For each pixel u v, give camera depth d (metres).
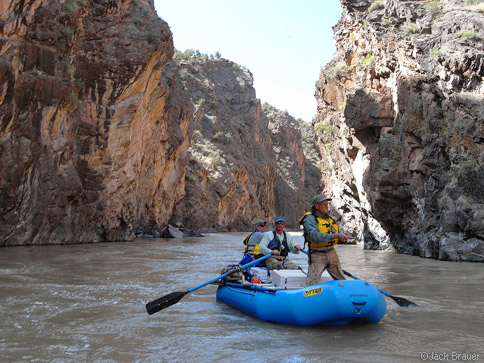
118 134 24.89
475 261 16.03
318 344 5.16
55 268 11.66
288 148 129.88
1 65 17.00
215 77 106.62
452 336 5.56
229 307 7.26
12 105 17.66
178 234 37.09
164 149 37.84
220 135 85.56
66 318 6.32
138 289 8.80
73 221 21.80
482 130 17.00
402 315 6.78
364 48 27.11
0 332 5.55
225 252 19.64
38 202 19.45
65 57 20.88
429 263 15.52
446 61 18.86
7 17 17.36
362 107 22.95
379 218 22.69
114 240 25.78
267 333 5.62
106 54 23.66
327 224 6.07
